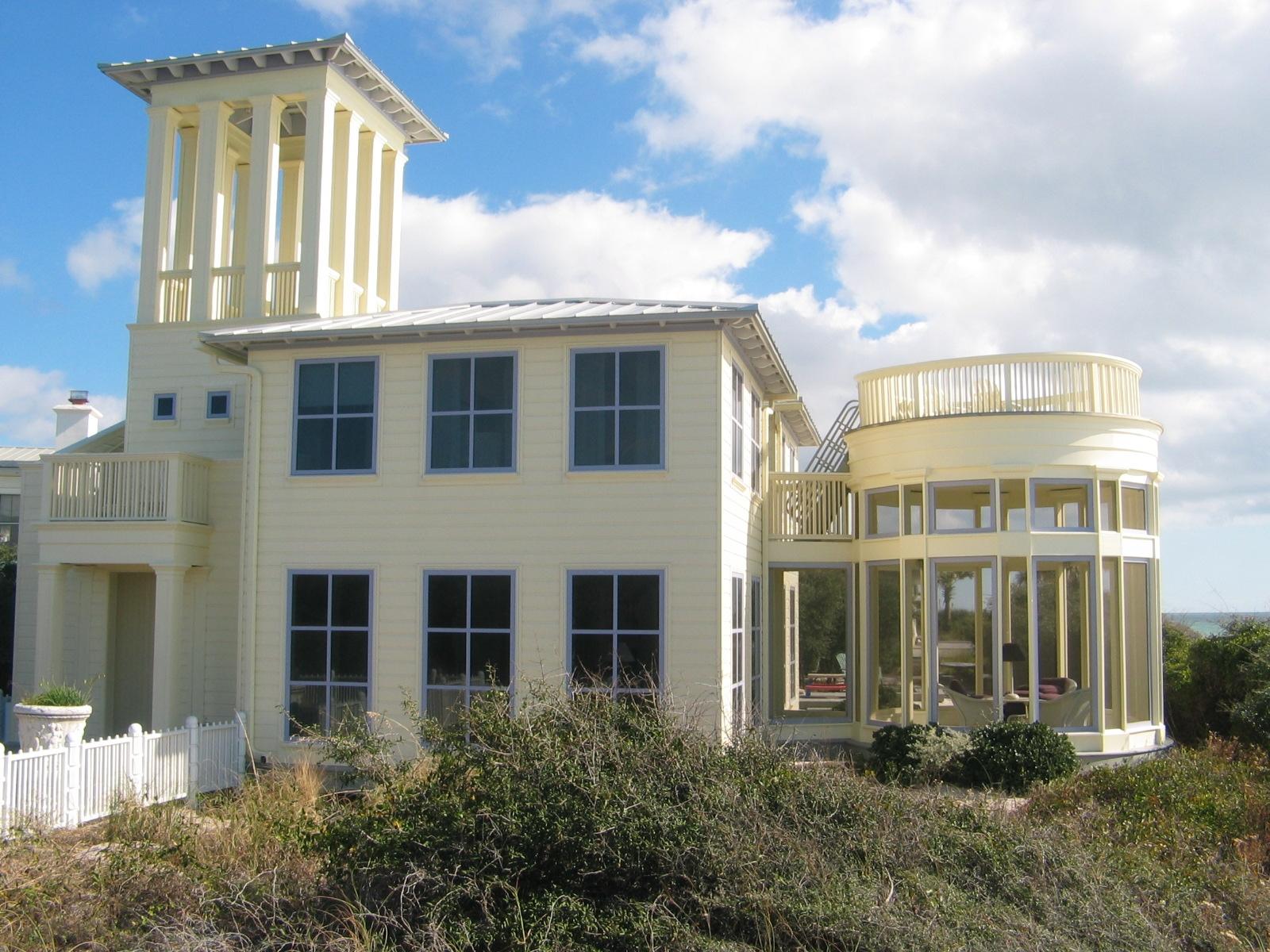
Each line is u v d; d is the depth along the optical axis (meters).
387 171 23.42
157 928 8.07
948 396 17.64
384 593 15.86
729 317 14.96
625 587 15.24
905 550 17.70
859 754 17.94
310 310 19.80
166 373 20.14
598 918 7.66
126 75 20.84
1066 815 10.95
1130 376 17.81
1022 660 16.70
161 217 20.75
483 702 9.52
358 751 9.77
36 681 16.95
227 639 17.19
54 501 16.92
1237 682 19.03
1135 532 17.34
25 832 10.23
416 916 7.94
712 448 15.17
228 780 14.76
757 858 7.88
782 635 20.31
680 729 9.39
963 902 7.99
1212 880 9.26
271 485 16.34
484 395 15.88
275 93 20.41
